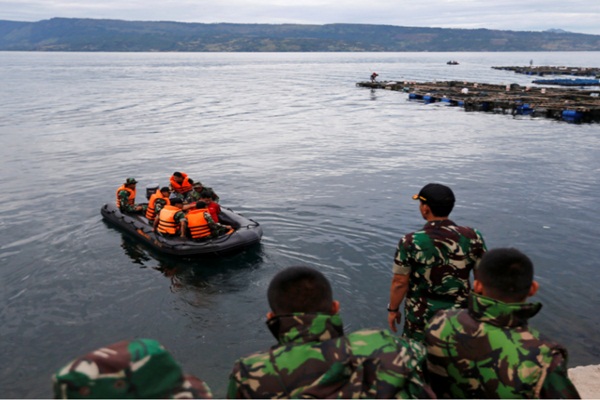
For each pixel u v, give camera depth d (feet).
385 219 40.01
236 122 101.19
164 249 32.96
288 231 37.24
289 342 5.93
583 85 214.28
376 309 25.63
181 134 86.33
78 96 153.89
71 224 39.81
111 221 39.73
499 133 84.79
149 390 3.94
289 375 5.68
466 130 88.53
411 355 6.08
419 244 11.12
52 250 34.19
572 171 56.75
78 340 23.47
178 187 40.96
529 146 72.54
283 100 145.18
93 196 48.37
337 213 41.65
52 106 125.90
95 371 3.77
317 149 71.92
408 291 11.82
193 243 32.60
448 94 147.54
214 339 23.30
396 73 321.52
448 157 65.05
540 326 23.95
